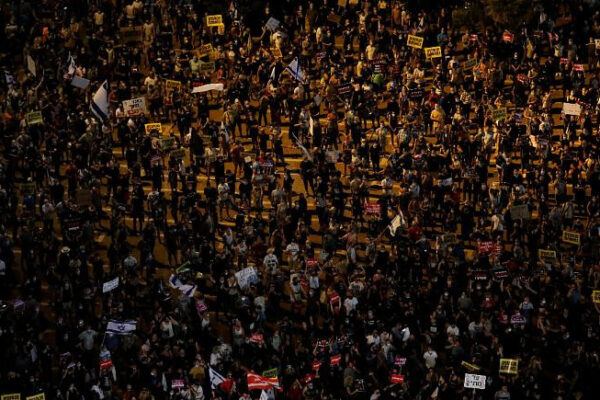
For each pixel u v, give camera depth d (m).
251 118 163.88
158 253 145.38
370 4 190.12
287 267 142.38
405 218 147.75
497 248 138.88
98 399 119.06
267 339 129.62
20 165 156.50
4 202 146.12
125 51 177.75
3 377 124.31
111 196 151.62
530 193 152.50
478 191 153.25
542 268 139.25
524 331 133.62
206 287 139.62
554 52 181.50
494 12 184.62
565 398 126.06
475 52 175.50
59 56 175.00
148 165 154.50
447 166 154.88
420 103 168.25
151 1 186.50
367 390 125.75
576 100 168.12
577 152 161.88
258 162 150.00
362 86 169.38
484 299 133.62
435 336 131.75
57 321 127.81
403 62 177.75
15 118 160.38
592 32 187.00
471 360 127.06
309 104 171.88
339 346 127.62
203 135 165.12
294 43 183.75
